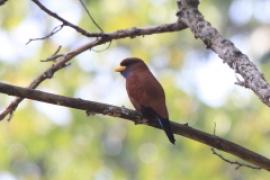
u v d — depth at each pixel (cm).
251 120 1458
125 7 1492
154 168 1420
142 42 1518
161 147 1454
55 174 1452
